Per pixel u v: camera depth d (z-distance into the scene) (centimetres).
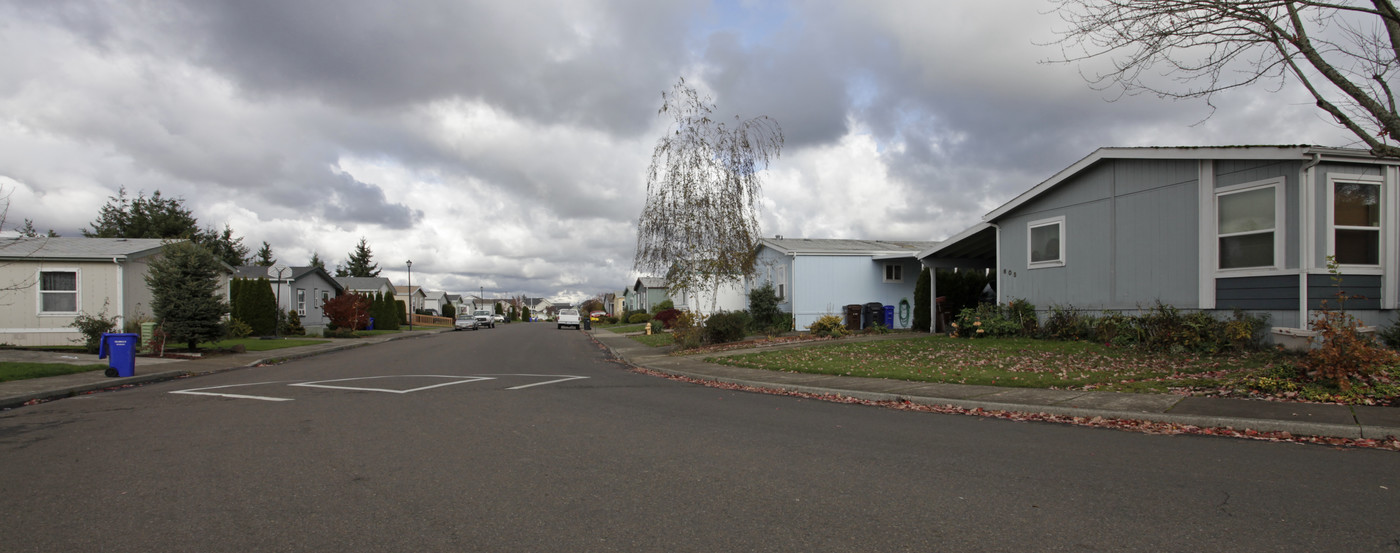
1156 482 555
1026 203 1784
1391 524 448
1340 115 876
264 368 1681
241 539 432
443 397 1088
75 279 2159
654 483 564
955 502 508
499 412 932
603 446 708
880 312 2545
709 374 1400
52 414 916
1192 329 1289
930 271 2281
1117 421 828
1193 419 784
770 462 637
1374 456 632
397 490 543
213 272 2052
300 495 528
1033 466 615
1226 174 1319
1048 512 482
